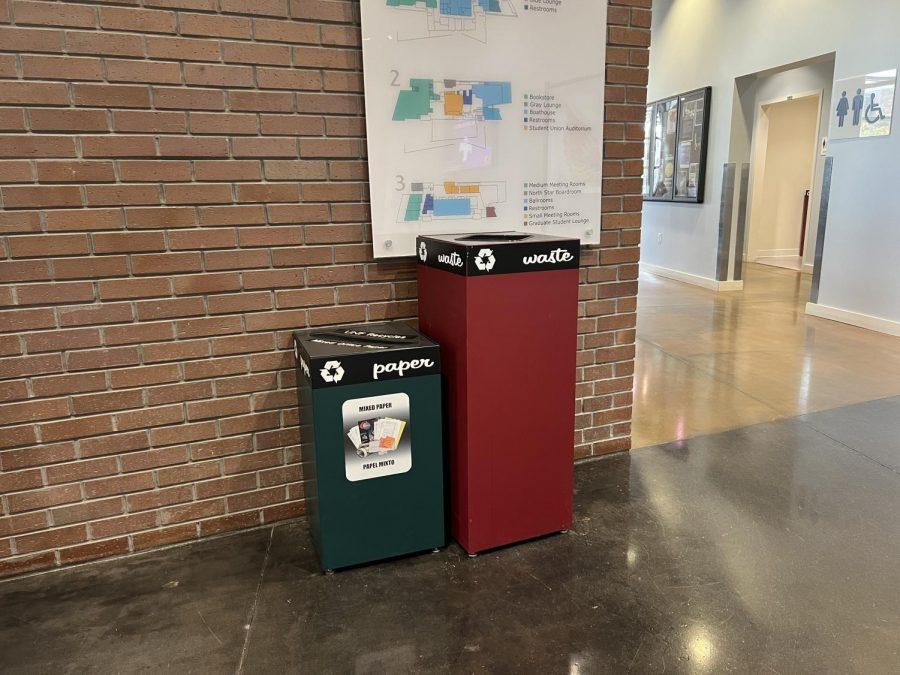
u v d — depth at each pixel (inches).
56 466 88.0
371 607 80.7
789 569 87.2
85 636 76.5
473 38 95.7
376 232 96.3
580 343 116.2
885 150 204.8
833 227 229.1
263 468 99.1
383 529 88.1
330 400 80.7
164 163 84.8
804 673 68.7
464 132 98.3
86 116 80.6
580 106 105.3
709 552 91.5
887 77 200.7
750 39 263.6
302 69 88.7
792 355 189.8
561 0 100.3
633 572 87.1
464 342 83.0
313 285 96.0
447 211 100.0
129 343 88.1
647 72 110.3
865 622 76.5
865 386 161.6
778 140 384.5
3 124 77.7
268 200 90.8
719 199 293.3
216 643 74.9
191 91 84.2
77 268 83.7
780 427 136.6
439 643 74.2
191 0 82.0
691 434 133.9
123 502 92.4
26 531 88.3
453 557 91.5
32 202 80.4
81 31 78.5
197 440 94.4
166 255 87.4
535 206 105.8
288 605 81.5
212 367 93.0
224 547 95.0
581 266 112.7
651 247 363.9
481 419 86.3
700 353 194.1
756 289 302.0
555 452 93.0
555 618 78.2
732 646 72.9
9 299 81.8
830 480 112.7
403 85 93.0
